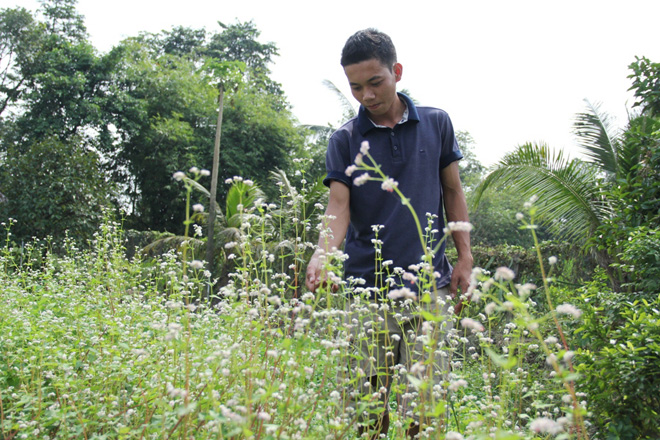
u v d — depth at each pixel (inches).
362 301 95.5
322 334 94.7
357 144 114.3
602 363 91.6
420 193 111.0
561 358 53.9
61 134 845.8
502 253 305.3
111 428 83.9
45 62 866.8
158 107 932.6
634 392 87.7
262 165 928.3
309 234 370.0
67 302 165.6
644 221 169.2
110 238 239.1
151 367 90.4
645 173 183.0
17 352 102.0
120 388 93.8
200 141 903.7
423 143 113.3
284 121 938.7
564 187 246.4
